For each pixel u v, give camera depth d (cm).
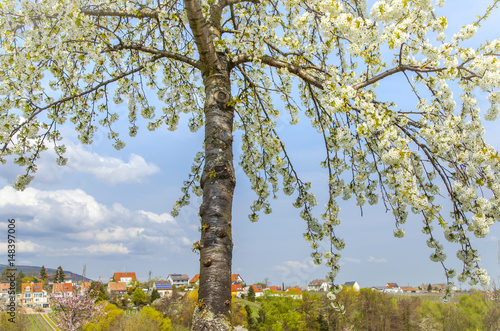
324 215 456
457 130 408
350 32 359
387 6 353
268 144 564
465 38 395
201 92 662
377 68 413
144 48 487
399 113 405
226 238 329
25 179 487
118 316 3198
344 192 511
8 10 481
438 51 372
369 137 355
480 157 365
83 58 478
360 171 475
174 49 579
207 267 313
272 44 462
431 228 407
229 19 539
